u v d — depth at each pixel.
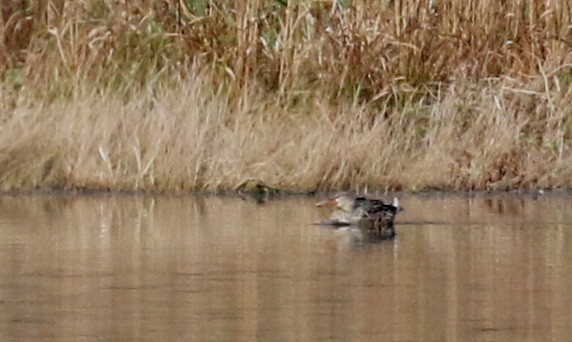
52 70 30.53
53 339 15.05
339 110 29.81
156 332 15.38
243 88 30.11
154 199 27.05
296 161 28.16
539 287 17.86
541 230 22.86
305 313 16.34
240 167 27.97
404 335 15.22
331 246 21.20
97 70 30.64
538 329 15.49
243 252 20.58
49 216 24.44
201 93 29.83
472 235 22.36
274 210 25.48
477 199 27.34
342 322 15.85
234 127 29.23
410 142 29.11
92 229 22.88
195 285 18.02
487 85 30.34
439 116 29.44
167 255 20.30
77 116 28.48
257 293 17.50
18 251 20.62
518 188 28.39
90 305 16.81
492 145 28.67
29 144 28.08
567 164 28.72
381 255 20.34
